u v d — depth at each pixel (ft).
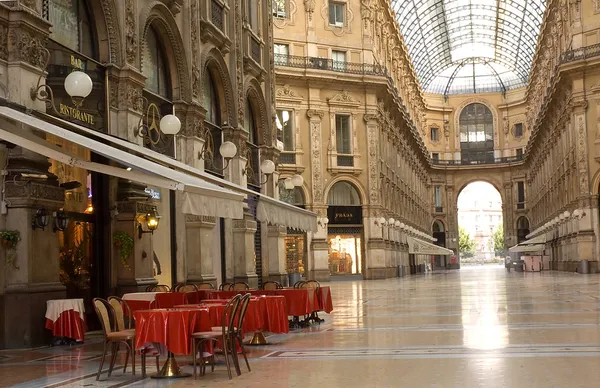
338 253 145.69
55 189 37.14
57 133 29.94
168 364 28.17
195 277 55.16
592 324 43.27
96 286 44.80
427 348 34.01
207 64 62.90
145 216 47.09
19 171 35.47
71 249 42.16
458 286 106.11
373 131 149.69
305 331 44.78
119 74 44.93
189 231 55.52
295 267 139.23
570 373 25.76
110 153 30.78
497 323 45.65
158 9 51.78
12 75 34.22
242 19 72.59
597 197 145.69
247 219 67.05
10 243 34.81
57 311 36.47
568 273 153.58
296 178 68.85
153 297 40.34
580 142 147.02
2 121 31.94
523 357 30.04
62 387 25.86
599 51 144.46
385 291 95.35
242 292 45.70
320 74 144.36
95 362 32.01
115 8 44.47
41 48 36.01
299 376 26.91
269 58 81.10
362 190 148.15
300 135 144.25
